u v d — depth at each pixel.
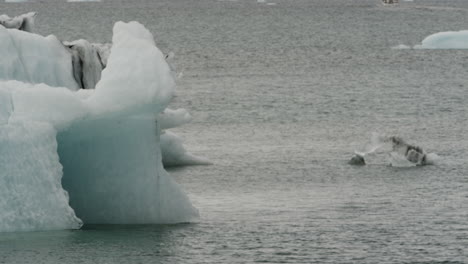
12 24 68.44
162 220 60.75
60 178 56.94
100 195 60.19
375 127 122.94
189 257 54.00
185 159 92.31
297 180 83.25
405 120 129.88
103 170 59.91
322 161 94.25
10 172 55.56
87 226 59.69
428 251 56.91
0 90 55.97
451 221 65.25
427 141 110.12
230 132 118.56
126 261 52.69
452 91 168.62
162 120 70.44
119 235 57.72
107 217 60.38
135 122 58.72
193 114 137.50
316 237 59.75
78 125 57.75
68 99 56.28
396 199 73.81
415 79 195.38
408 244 58.53
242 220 64.06
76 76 64.38
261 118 132.62
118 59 57.94
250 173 86.81
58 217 56.94
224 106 146.62
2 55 59.75
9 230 55.88
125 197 59.94
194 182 82.19
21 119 55.72
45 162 56.06
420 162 91.56
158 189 60.00
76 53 64.88
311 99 155.50
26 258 52.59
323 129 121.12
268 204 70.88
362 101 152.50
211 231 60.03
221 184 81.12
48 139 56.06
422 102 150.75
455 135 115.25
